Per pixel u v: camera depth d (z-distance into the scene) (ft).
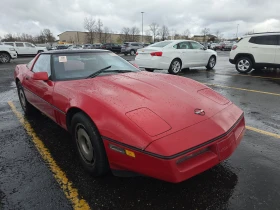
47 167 8.69
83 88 8.60
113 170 7.09
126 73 10.85
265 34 29.37
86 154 7.93
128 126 6.44
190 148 6.16
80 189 7.38
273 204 6.55
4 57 57.31
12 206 6.67
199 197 6.91
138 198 6.92
